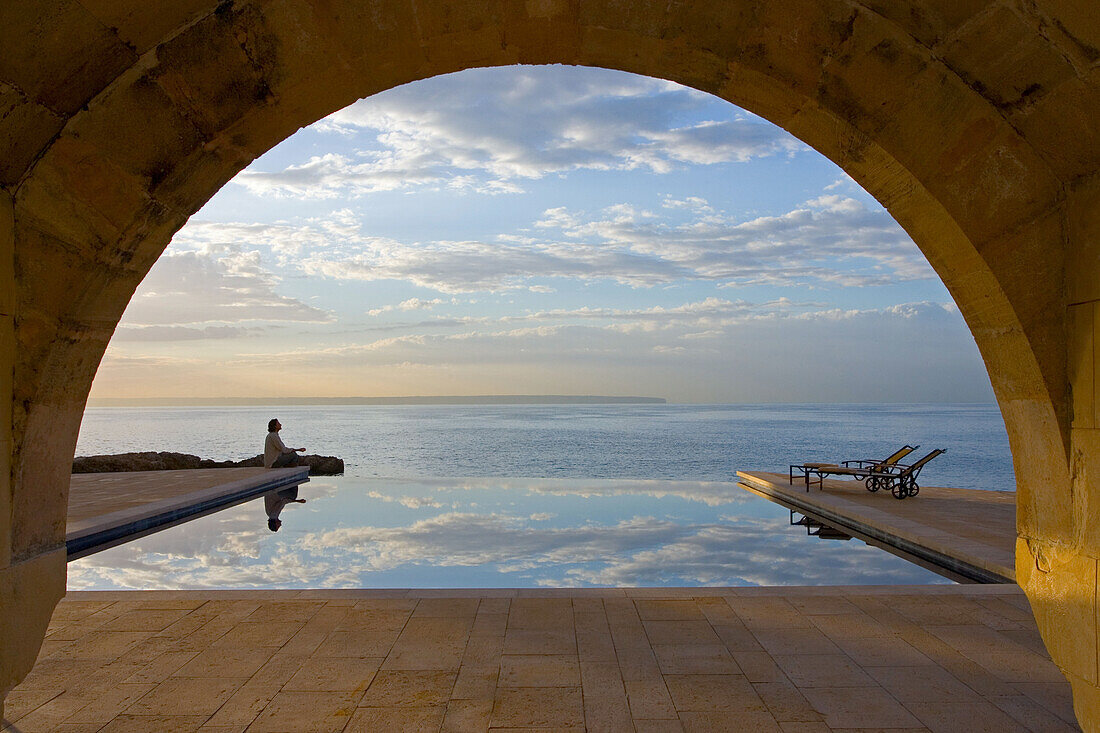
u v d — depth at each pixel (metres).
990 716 3.39
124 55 2.43
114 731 3.29
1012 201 2.74
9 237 2.54
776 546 8.33
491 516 10.62
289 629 4.68
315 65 2.67
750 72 2.80
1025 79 2.46
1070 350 2.72
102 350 3.00
